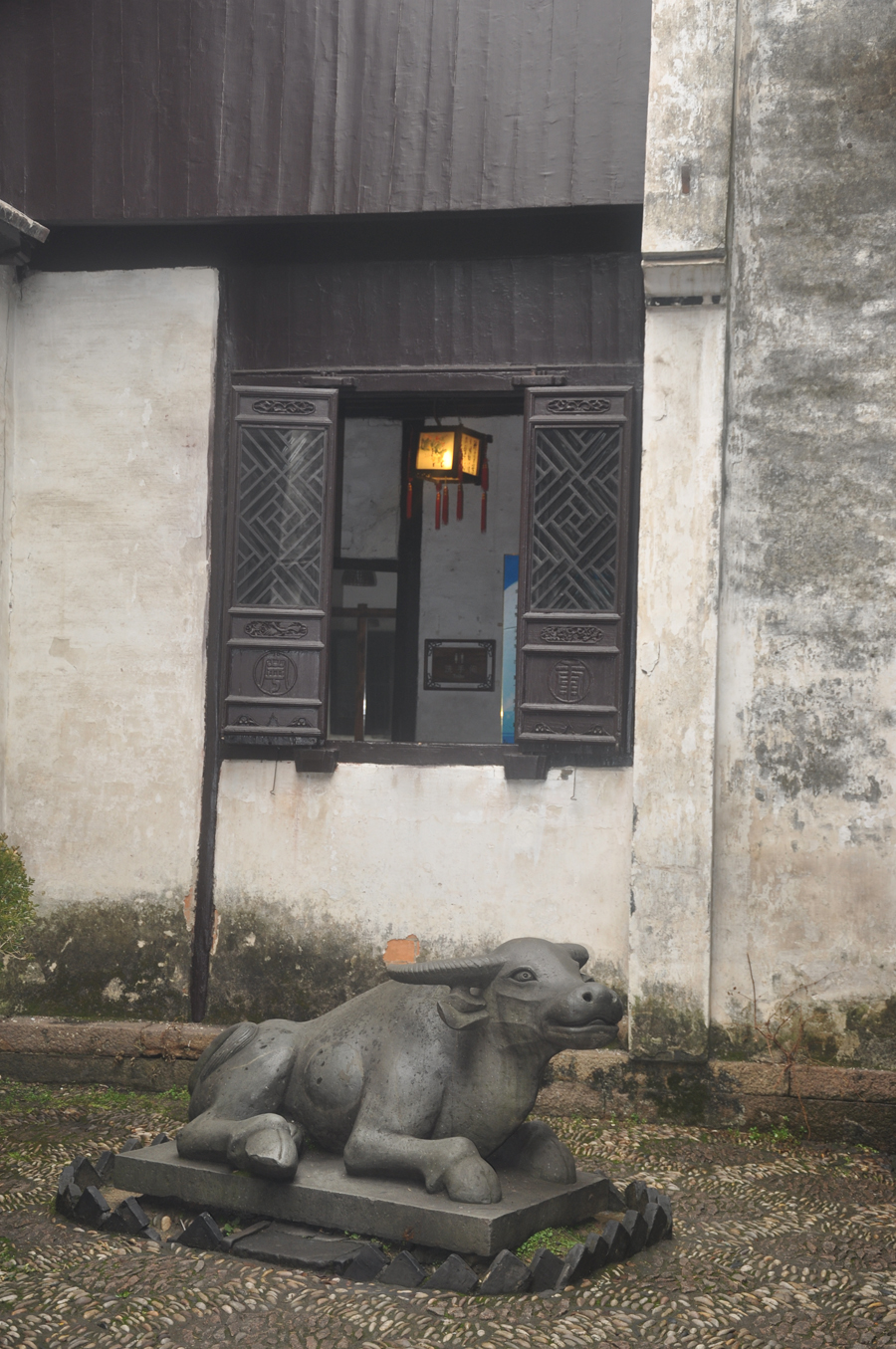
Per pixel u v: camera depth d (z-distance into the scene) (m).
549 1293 3.79
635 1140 5.73
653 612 6.23
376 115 6.66
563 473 6.54
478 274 6.73
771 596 6.25
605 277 6.59
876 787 6.10
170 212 6.84
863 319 6.22
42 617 7.05
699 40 6.27
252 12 6.80
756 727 6.22
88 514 7.03
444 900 6.53
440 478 8.56
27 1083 6.61
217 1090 4.52
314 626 6.77
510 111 6.54
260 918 6.72
